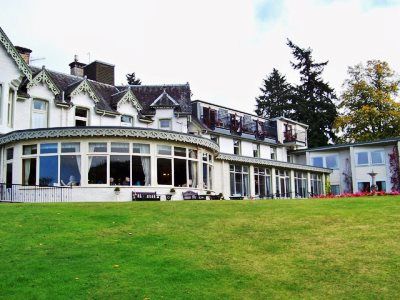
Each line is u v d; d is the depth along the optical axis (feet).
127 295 28.58
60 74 113.70
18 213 49.83
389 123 197.16
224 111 163.22
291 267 33.94
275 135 187.62
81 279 30.94
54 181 82.23
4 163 88.12
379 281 30.83
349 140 206.80
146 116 121.29
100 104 112.37
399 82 203.10
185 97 130.31
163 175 87.71
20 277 30.86
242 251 37.73
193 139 92.68
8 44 91.61
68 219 47.75
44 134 82.64
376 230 42.55
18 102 95.81
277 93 298.97
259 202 62.03
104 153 83.35
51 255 35.76
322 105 257.55
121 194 82.74
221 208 55.52
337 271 32.86
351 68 208.64
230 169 128.77
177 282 30.94
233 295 29.01
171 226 45.70
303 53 270.67
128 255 36.29
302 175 164.25
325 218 48.49
